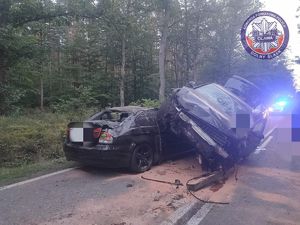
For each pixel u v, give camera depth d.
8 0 14.74
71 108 22.55
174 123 8.36
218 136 7.83
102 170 8.50
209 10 32.62
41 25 20.31
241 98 9.54
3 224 5.23
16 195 6.56
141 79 44.44
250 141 8.94
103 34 38.75
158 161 8.94
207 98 8.34
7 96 16.89
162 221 5.43
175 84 45.50
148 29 35.47
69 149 8.26
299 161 10.04
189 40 38.94
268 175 8.43
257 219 5.62
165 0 25.02
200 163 8.38
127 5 27.52
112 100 40.62
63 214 5.63
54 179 7.70
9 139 10.16
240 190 7.17
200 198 6.57
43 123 14.77
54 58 39.50
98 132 7.96
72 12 16.64
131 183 7.43
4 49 15.19
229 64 40.12
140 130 8.41
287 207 6.21
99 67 42.03
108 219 5.46
